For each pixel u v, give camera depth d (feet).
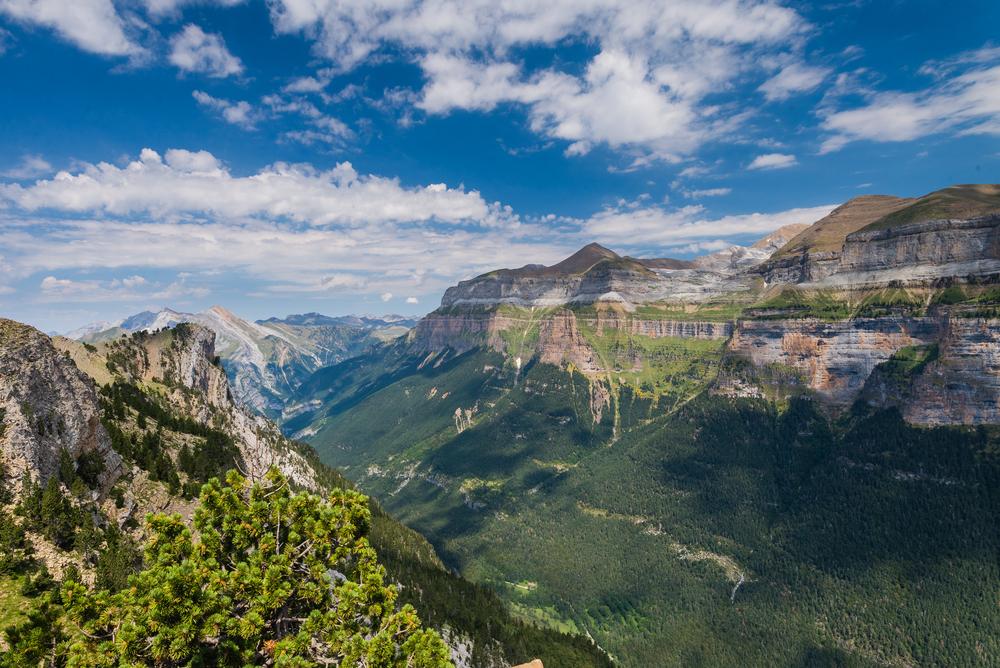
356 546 188.44
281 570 162.61
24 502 210.59
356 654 153.38
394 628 168.35
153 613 135.54
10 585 180.14
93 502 253.65
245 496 197.77
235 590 152.87
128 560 220.23
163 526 168.35
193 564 146.10
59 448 252.62
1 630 154.71
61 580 194.29
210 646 145.79
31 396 246.47
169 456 381.81
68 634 156.87
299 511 189.26
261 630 152.46
